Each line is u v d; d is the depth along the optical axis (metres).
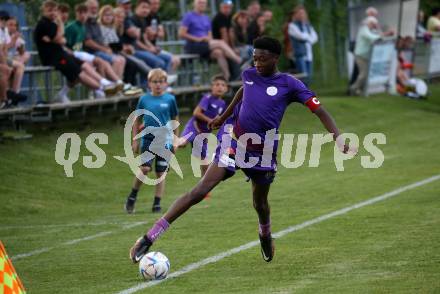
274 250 17.72
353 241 19.16
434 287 14.61
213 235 20.78
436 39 62.34
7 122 32.53
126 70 37.38
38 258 18.83
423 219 21.62
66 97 34.34
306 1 57.50
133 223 23.47
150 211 25.73
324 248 18.52
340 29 60.88
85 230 22.50
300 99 16.45
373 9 52.22
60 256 18.97
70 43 35.47
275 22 54.16
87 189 29.20
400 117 47.19
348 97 51.78
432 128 44.19
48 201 27.23
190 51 42.38
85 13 35.47
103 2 42.88
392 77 54.47
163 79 25.53
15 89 31.88
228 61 42.75
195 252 18.67
